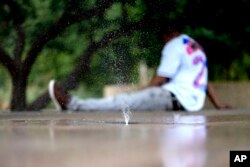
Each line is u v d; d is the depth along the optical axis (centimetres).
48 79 957
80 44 636
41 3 632
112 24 441
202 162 106
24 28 614
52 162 106
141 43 423
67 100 551
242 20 659
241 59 720
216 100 585
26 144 143
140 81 656
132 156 115
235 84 688
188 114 409
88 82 553
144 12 419
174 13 489
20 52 579
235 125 229
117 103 552
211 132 183
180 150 126
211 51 698
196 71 568
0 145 141
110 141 150
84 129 204
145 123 255
